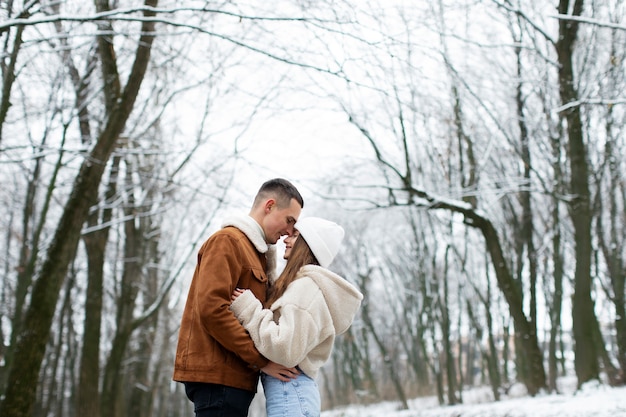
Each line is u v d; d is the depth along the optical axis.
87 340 13.17
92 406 12.74
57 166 12.57
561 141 14.70
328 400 37.50
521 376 20.97
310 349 3.20
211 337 3.12
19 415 7.75
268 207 3.50
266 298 3.43
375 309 38.56
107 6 9.31
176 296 25.92
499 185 15.70
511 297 13.87
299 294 3.22
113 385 15.17
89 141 12.84
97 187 8.89
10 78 8.32
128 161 14.84
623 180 16.73
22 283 13.57
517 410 9.48
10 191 18.73
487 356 19.66
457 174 17.20
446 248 21.27
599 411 7.90
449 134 16.23
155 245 20.02
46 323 8.15
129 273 16.27
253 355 3.03
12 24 7.05
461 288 22.52
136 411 20.14
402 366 40.03
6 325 21.33
